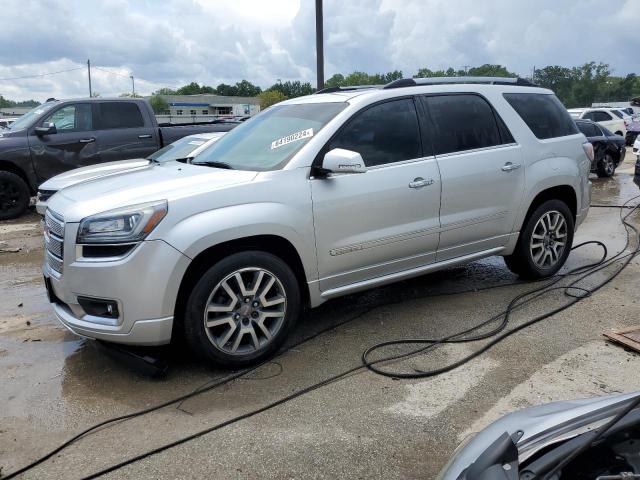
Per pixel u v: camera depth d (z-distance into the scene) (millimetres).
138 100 10914
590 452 1894
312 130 4277
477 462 1951
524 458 1916
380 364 3971
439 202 4660
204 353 3736
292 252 4090
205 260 3734
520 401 3461
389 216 4391
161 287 3506
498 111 5207
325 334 4531
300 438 3115
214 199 3695
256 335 3938
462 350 4184
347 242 4223
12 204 10125
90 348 4371
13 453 3021
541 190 5367
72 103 10359
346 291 4348
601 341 4301
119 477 2811
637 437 1924
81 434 3176
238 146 4621
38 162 10062
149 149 10922
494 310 4977
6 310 5348
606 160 14992
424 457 2949
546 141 5496
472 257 5074
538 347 4215
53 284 3885
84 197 3855
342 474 2822
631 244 7340
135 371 3939
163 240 3508
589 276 5898
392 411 3377
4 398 3605
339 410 3396
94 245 3531
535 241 5562
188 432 3186
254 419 3307
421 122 4691
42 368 4035
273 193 3881
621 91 123812
